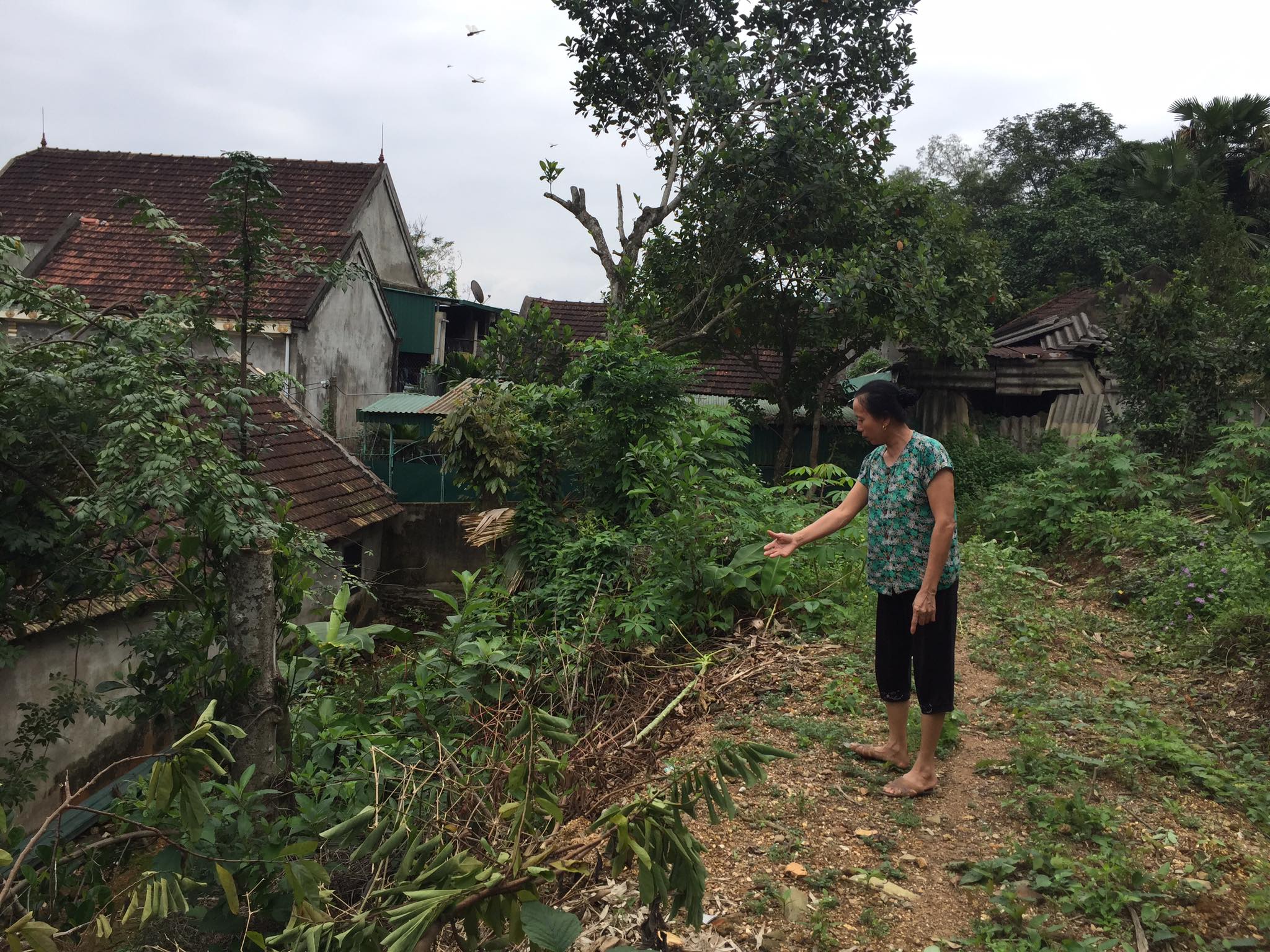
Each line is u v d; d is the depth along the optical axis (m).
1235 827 3.58
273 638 3.64
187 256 5.41
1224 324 12.94
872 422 3.75
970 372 18.42
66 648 6.61
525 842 2.54
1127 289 13.80
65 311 4.81
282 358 15.44
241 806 3.05
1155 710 4.93
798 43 16.34
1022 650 5.84
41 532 4.58
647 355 9.18
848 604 6.57
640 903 2.96
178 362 5.08
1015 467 15.10
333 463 13.53
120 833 3.10
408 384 23.66
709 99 14.96
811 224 16.50
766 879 3.24
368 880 2.92
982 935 2.90
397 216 23.03
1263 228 30.33
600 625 5.56
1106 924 2.93
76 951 2.96
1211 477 10.88
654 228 16.50
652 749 3.34
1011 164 38.69
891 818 3.69
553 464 9.48
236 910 2.31
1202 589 6.77
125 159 19.23
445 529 14.66
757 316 18.34
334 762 3.91
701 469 8.26
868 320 16.89
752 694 5.01
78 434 4.77
